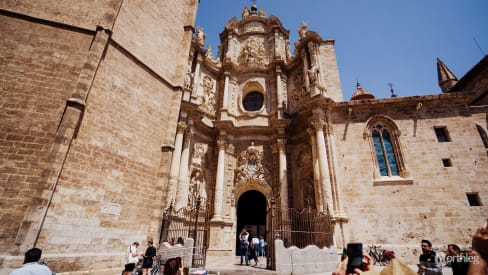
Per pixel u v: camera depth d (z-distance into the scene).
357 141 21.30
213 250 21.23
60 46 12.77
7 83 11.31
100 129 12.77
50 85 11.94
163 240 16.27
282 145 24.69
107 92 13.43
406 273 2.86
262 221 26.02
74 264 10.55
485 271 2.05
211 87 29.25
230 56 31.12
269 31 32.84
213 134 26.95
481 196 18.00
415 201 18.62
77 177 11.41
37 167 10.59
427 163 19.58
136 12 16.12
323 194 19.34
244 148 26.45
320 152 20.55
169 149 16.23
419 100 21.23
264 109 28.22
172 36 19.16
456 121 20.44
